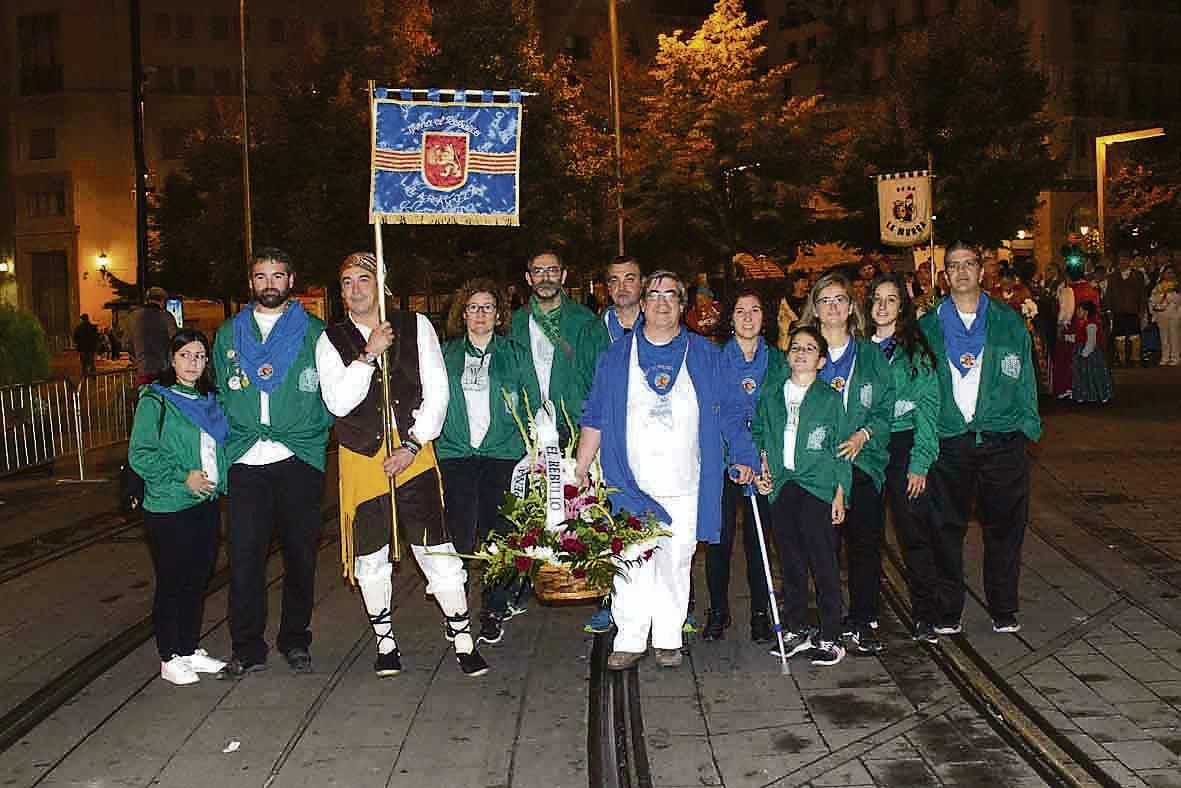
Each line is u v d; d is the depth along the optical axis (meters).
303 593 7.11
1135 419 17.02
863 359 7.12
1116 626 7.45
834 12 70.56
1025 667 6.76
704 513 7.00
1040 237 55.56
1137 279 24.53
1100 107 58.44
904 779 5.34
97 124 63.88
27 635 7.95
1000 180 37.03
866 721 6.05
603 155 34.66
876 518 7.16
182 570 6.88
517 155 7.02
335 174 31.84
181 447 6.79
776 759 5.61
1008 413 7.24
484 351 7.64
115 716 6.40
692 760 5.63
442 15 30.69
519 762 5.66
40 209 64.50
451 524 7.61
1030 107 37.91
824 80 70.12
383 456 6.88
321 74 32.59
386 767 5.64
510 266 33.19
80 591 9.06
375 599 6.96
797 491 7.09
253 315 7.00
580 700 6.50
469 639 7.02
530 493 7.11
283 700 6.60
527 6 31.03
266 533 7.02
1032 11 57.53
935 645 7.23
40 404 14.62
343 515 6.98
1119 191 52.03
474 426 7.61
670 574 6.99
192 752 5.88
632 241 42.62
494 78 30.08
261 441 6.94
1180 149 51.22
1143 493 11.63
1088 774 5.30
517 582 7.64
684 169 41.59
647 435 6.93
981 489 7.36
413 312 7.00
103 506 12.60
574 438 7.39
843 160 40.12
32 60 63.97
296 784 5.46
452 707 6.44
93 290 63.75
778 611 7.76
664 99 42.34
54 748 5.96
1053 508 11.08
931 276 16.05
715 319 9.97
